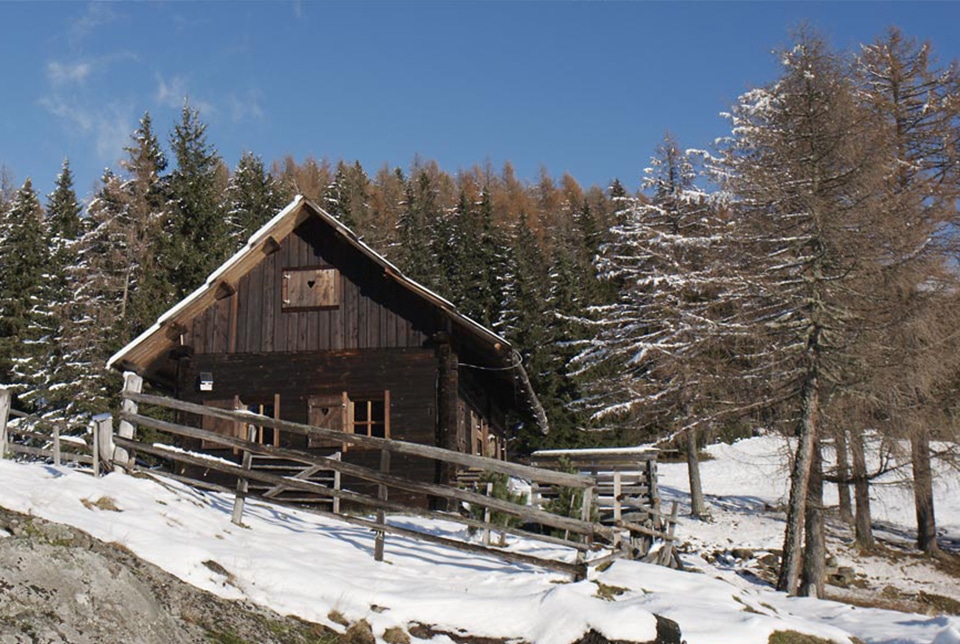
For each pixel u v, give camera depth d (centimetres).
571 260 5509
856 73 2541
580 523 1123
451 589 1049
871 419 2131
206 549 1016
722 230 2617
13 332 4091
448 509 2067
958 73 2761
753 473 3962
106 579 766
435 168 11144
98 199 4194
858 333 2042
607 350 3506
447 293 5497
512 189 10388
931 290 2072
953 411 2111
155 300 3628
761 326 2162
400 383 2197
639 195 3800
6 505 973
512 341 4341
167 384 2527
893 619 1240
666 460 4438
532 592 1044
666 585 1121
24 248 4238
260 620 869
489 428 2991
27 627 651
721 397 2380
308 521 1444
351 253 2302
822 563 2172
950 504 3478
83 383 3428
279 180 7100
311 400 2209
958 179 2458
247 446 1305
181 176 4122
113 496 1159
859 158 2102
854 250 2028
